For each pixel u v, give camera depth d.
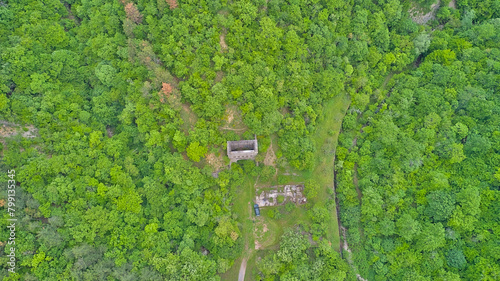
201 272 77.38
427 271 83.62
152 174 84.50
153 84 84.12
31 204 71.25
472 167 89.75
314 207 89.50
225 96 83.81
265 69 85.06
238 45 85.31
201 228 83.75
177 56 83.75
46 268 69.19
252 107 85.19
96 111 86.50
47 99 81.31
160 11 84.69
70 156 78.88
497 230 82.19
